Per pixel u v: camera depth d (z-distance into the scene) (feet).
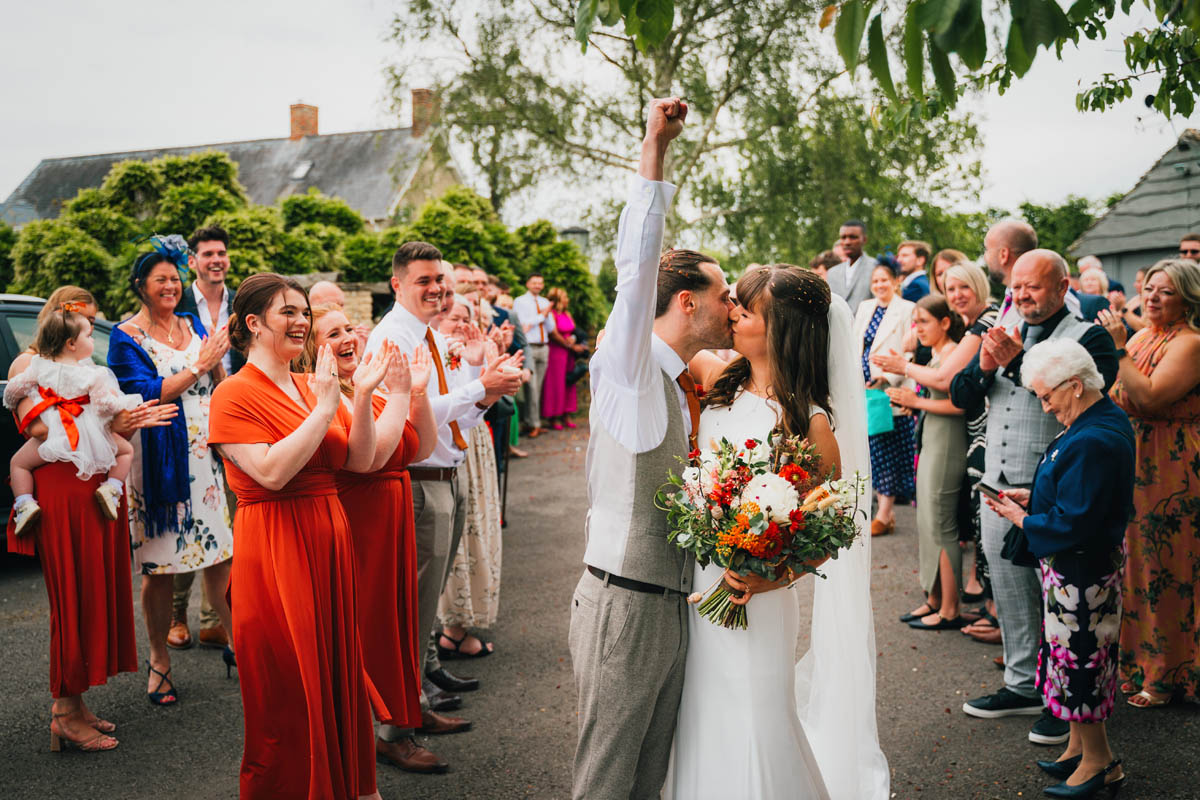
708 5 54.44
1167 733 11.73
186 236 43.37
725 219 59.93
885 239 56.39
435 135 57.57
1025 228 13.92
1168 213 42.29
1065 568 10.11
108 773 11.24
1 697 13.50
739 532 6.99
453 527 12.60
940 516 15.51
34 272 43.37
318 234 47.42
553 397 39.58
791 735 7.84
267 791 9.02
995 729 12.05
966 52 5.09
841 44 5.38
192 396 14.05
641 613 7.45
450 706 12.91
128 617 12.39
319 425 8.55
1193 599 12.27
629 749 7.47
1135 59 10.92
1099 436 9.92
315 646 8.90
